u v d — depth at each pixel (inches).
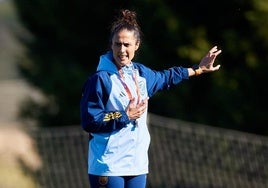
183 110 2074.3
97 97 729.6
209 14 2046.0
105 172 749.3
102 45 2277.3
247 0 2003.0
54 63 2290.8
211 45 2060.8
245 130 2079.2
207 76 2058.3
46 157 1641.2
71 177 1635.1
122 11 741.3
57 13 2301.9
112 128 736.3
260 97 2065.7
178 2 2046.0
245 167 1604.3
